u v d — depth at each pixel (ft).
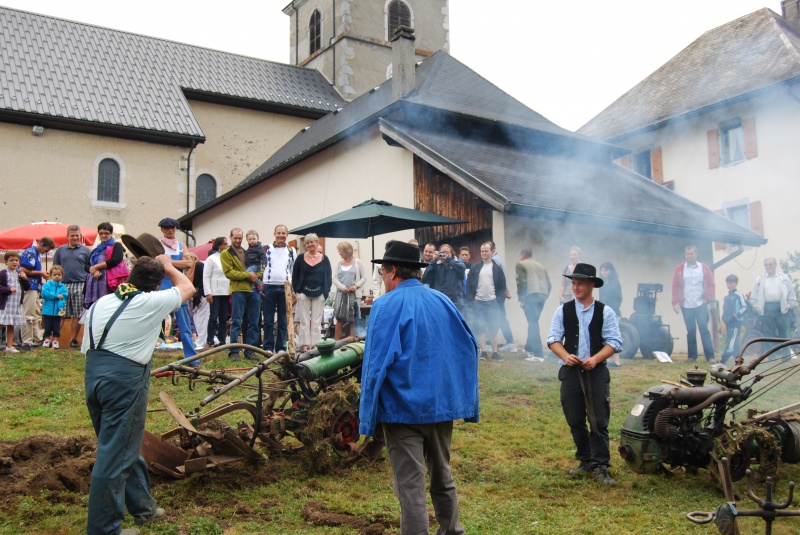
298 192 65.92
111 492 12.84
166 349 36.63
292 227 66.49
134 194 82.48
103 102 83.05
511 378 30.60
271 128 99.04
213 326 36.04
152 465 16.43
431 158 46.39
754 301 47.57
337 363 19.01
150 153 83.87
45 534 13.74
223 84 97.25
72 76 85.25
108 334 13.10
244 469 17.72
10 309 34.78
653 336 40.01
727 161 77.71
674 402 17.54
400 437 11.87
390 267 12.75
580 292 18.29
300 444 20.13
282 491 16.58
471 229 45.47
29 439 18.06
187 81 94.32
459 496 16.75
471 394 12.58
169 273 14.24
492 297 36.17
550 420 24.18
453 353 12.50
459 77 64.49
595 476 17.98
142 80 90.27
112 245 34.17
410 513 11.56
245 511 15.26
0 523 14.10
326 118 84.79
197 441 17.93
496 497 16.63
